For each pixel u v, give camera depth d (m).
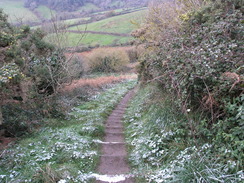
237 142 3.37
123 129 7.39
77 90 12.15
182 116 5.06
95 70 26.41
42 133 6.75
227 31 4.70
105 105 10.52
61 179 4.07
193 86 4.47
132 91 14.91
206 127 4.20
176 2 9.66
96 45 30.28
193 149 4.04
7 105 7.20
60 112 8.56
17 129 6.79
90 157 5.10
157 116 5.96
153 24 10.50
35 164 4.73
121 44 30.36
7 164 4.72
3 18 9.56
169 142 4.79
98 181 4.23
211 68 4.05
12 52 7.43
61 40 10.94
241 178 3.02
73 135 6.46
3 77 5.48
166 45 6.08
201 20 6.12
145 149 5.09
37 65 9.13
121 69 26.88
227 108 3.83
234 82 3.55
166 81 5.71
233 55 4.04
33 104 8.04
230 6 5.34
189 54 4.66
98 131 6.88
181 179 3.49
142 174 4.23
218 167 3.44
